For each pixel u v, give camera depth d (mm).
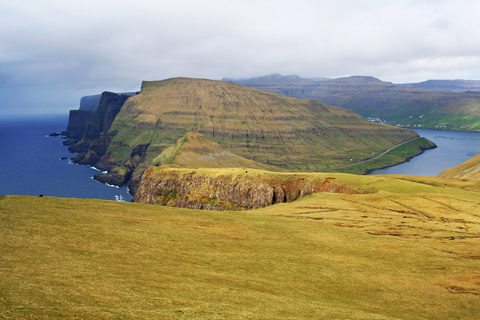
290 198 183625
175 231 65938
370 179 157625
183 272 46062
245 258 55562
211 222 78375
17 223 57531
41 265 41281
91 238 55031
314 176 179500
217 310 33312
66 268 41281
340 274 52625
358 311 39781
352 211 105750
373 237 73938
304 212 106562
